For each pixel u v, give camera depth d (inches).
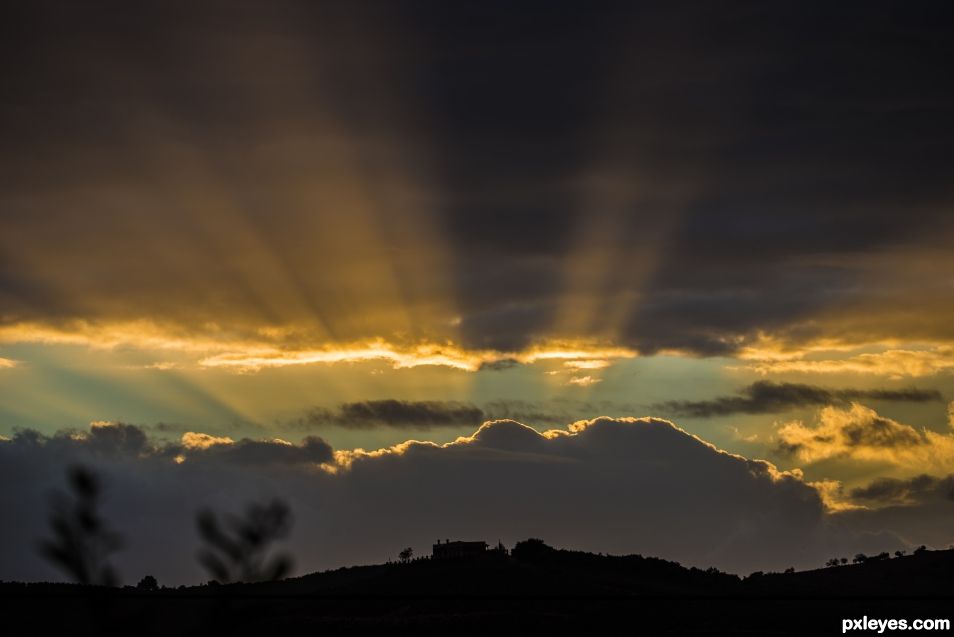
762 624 5935.0
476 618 6269.7
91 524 695.7
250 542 722.2
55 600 4313.5
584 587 7436.0
